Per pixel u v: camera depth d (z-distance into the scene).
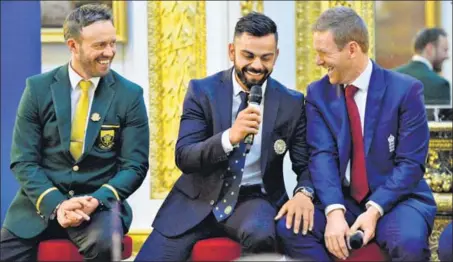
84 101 5.62
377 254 5.21
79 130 5.60
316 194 5.40
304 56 7.69
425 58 7.51
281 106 5.53
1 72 6.95
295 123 5.53
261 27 5.32
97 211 5.43
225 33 7.70
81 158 5.56
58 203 5.42
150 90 7.71
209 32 7.72
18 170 5.52
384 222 5.25
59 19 7.61
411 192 5.39
